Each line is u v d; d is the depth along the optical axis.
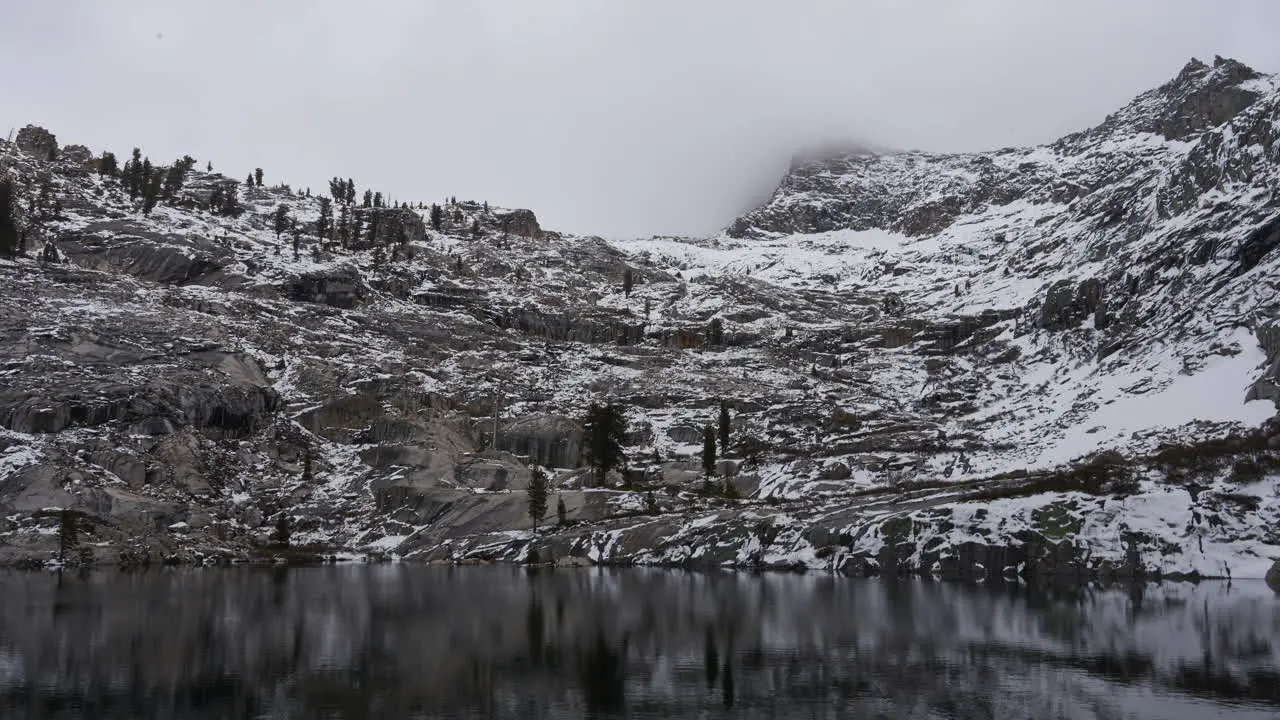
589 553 131.62
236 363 172.00
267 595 89.62
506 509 143.88
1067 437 162.88
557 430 171.88
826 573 116.81
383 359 197.62
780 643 63.81
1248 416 141.38
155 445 143.88
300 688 50.78
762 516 131.50
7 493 123.81
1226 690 49.88
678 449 177.50
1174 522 109.81
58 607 79.62
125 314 177.12
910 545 115.62
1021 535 111.62
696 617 75.19
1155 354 182.62
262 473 154.00
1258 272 182.12
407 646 62.69
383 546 141.62
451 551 136.00
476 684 51.75
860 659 58.62
